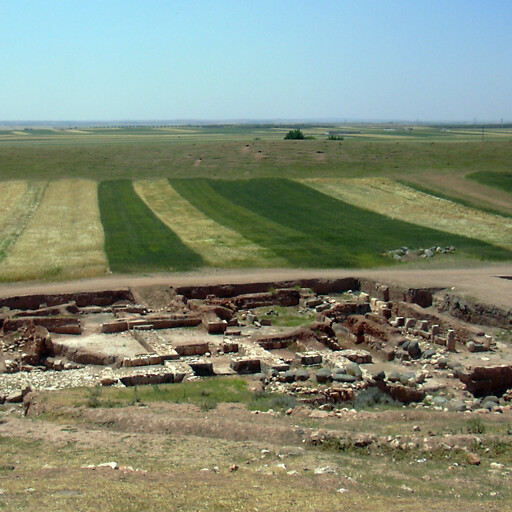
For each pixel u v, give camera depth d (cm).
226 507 1588
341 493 1759
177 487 1728
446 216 7894
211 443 2219
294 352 3847
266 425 2369
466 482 1956
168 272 5397
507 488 1922
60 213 7719
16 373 3356
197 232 6919
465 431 2436
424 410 2900
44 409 2620
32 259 5616
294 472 1914
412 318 4322
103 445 2184
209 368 3356
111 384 3088
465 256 6119
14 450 2142
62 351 3678
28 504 1555
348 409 2800
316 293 5156
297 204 8425
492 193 9200
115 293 4806
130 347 3719
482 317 4412
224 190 9162
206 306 4372
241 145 12644
